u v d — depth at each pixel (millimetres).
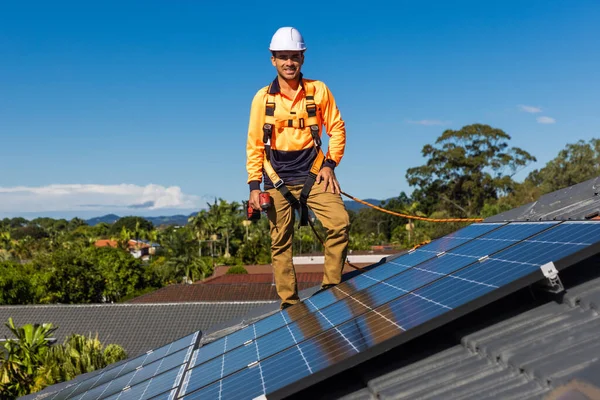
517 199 81750
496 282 4125
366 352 3953
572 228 4645
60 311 46500
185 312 44562
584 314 3971
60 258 73812
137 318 44750
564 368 3484
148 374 6574
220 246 118188
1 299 69375
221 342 6699
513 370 3756
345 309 5523
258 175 7211
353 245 99312
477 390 3695
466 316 4441
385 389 4031
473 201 92938
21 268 80125
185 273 92750
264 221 115000
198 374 5512
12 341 31047
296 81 7004
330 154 7133
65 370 29281
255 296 48188
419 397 3820
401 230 111562
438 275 5215
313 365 4180
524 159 92125
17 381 29469
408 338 3949
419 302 4551
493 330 4176
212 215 117125
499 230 6070
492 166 91812
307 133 7031
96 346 31297
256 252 98312
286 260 7445
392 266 6844
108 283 75125
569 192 7629
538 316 4148
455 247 6137
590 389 3150
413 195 109250
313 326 5406
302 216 7148
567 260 3926
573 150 82125
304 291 8453
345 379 4398
